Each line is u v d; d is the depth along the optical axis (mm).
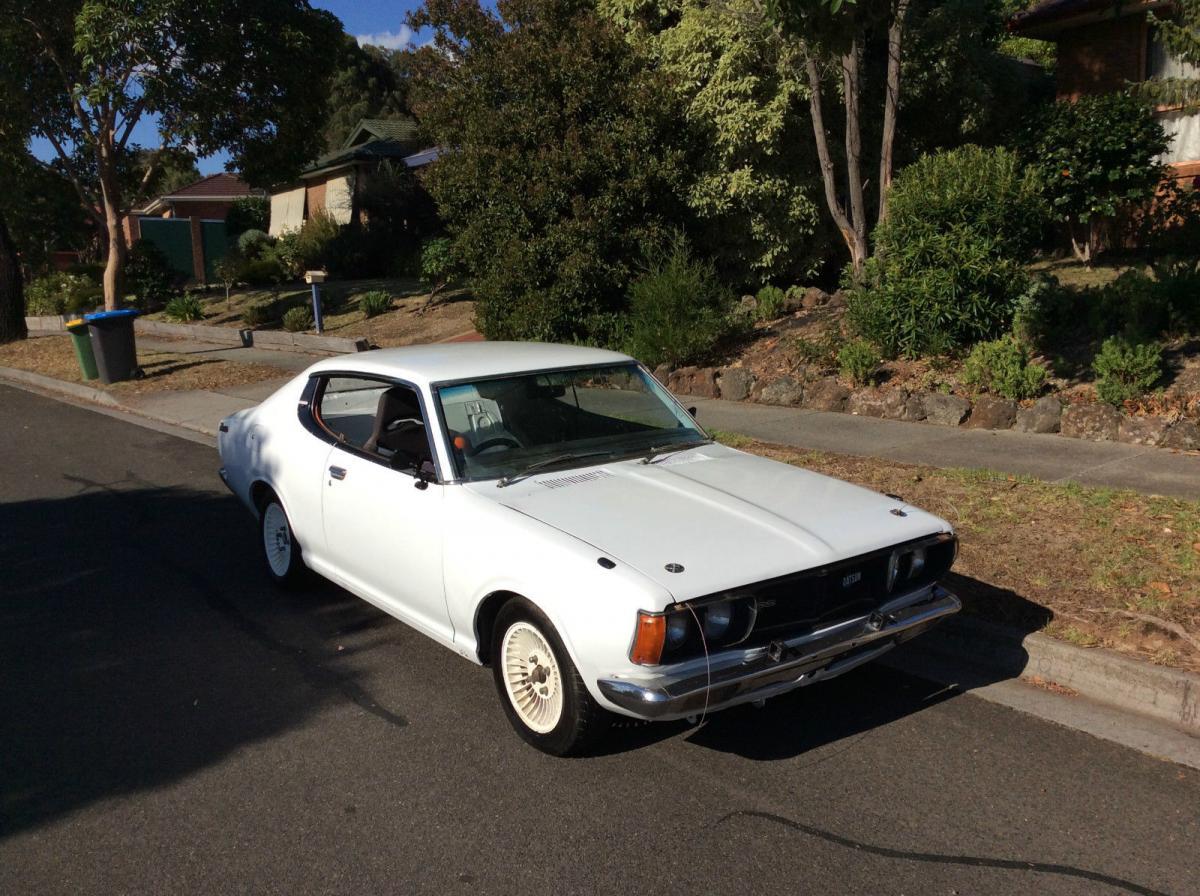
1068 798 3736
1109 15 15461
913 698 4609
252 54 19234
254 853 3494
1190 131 15109
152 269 27547
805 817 3641
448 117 14891
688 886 3248
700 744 4203
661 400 5426
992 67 15258
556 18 14672
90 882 3354
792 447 8680
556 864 3381
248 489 6293
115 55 18047
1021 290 10047
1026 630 4895
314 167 32312
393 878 3332
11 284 22641
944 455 8055
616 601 3584
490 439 4738
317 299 19062
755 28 12875
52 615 5984
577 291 13273
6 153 20422
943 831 3533
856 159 11898
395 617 5219
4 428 12852
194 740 4355
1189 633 4664
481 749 4203
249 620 5816
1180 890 3195
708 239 14375
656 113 13281
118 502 8812
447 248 19984
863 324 10883
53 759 4207
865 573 4066
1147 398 8391
